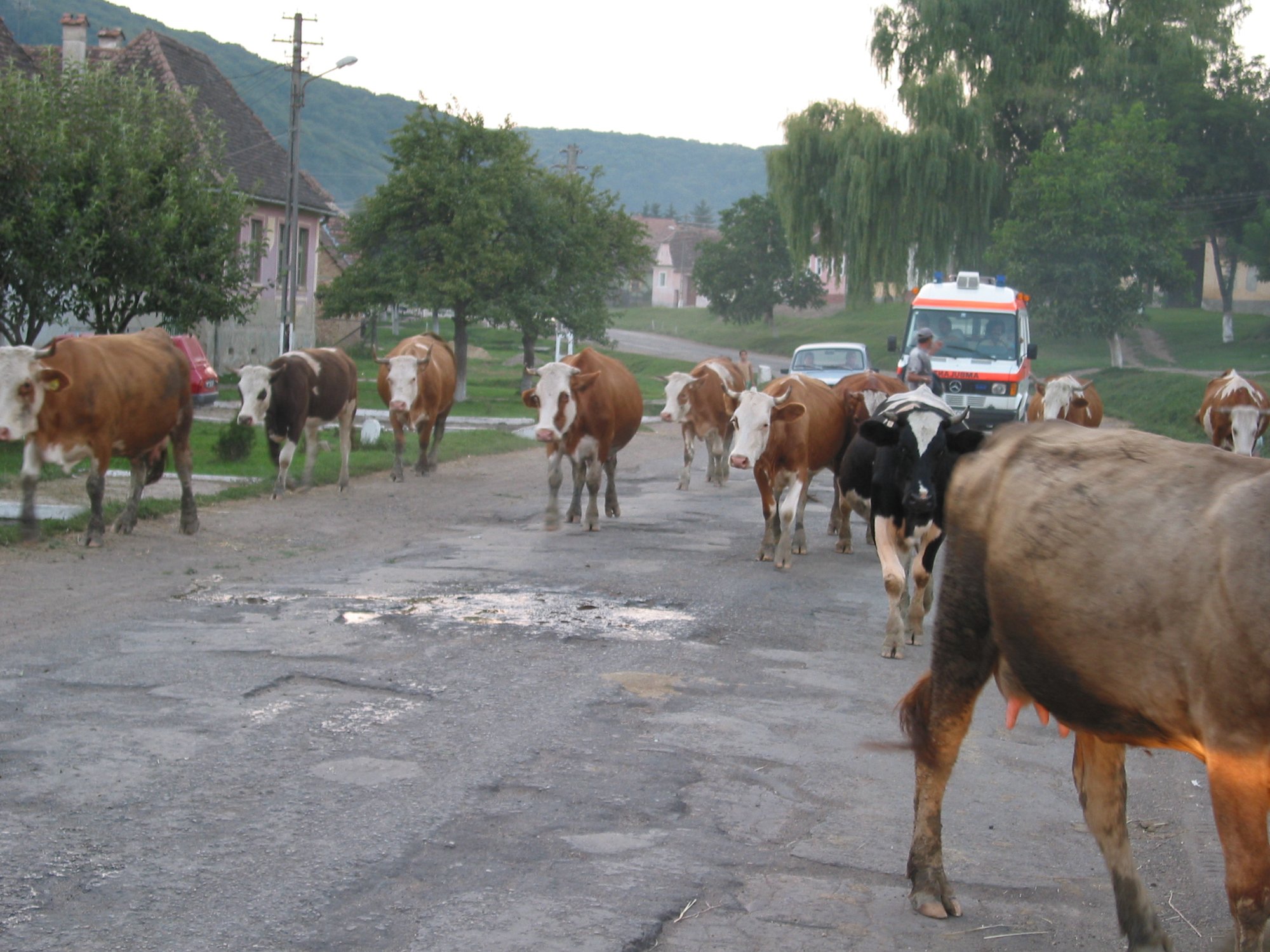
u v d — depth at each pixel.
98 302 20.64
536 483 18.28
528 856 4.70
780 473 11.65
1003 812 5.55
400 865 4.55
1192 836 5.39
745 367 26.05
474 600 9.54
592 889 4.42
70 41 35.22
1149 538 3.61
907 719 4.62
